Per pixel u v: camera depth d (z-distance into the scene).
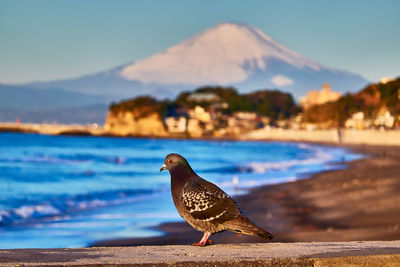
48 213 14.84
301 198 18.72
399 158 52.97
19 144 103.31
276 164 45.72
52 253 3.57
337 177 28.34
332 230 11.74
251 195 20.03
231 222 4.34
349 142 134.00
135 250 3.92
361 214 13.86
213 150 101.81
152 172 36.22
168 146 127.00
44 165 42.19
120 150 92.25
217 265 3.31
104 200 18.17
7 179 27.17
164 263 3.25
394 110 165.38
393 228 11.39
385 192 18.62
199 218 4.47
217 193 4.48
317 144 139.62
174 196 4.76
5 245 10.23
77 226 12.62
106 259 3.36
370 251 3.63
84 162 48.78
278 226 12.59
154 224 12.96
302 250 3.83
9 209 14.73
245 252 3.79
